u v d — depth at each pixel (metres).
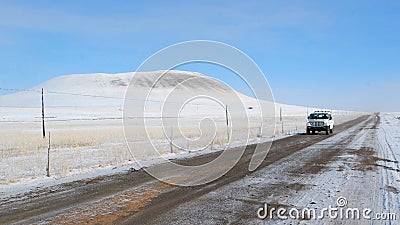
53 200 8.85
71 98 118.81
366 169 13.41
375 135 31.75
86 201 8.71
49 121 52.34
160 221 7.11
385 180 11.20
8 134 28.94
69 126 43.75
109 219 7.23
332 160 16.00
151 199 8.91
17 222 7.07
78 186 10.61
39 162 15.52
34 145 21.72
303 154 18.36
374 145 22.70
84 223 6.98
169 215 7.52
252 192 9.66
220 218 7.31
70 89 135.38
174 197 9.12
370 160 15.84
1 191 9.96
